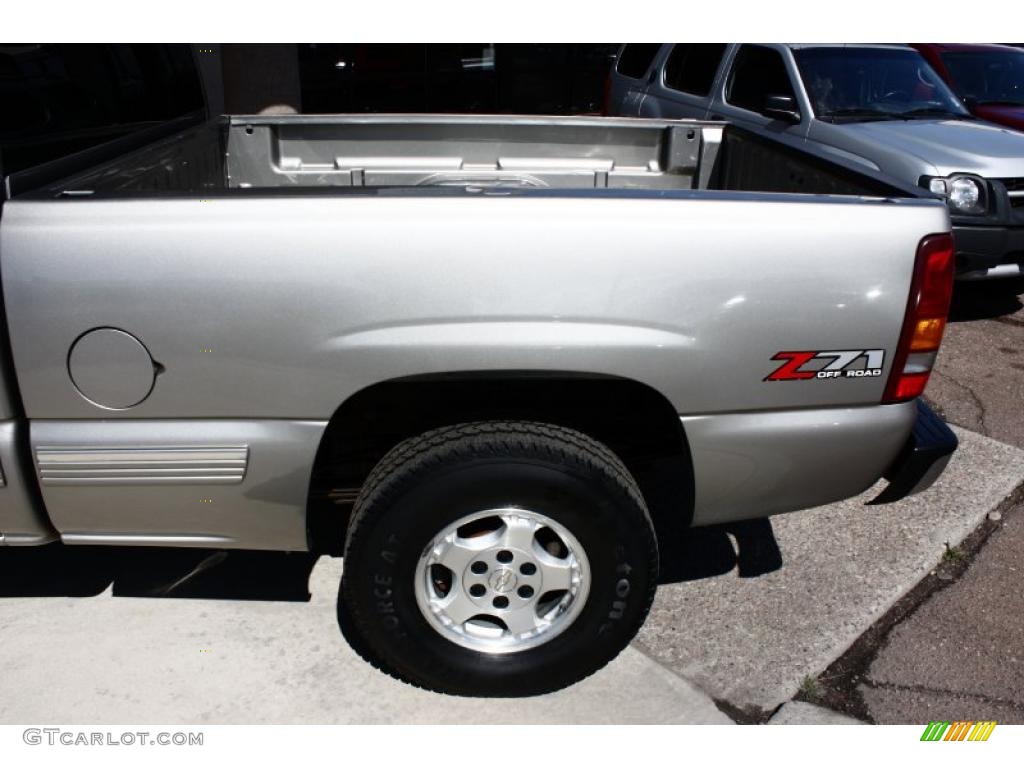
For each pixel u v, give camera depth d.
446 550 2.48
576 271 2.29
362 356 2.30
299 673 2.72
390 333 2.29
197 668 2.73
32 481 2.40
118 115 3.23
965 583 3.27
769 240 2.32
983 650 2.93
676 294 2.32
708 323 2.34
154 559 3.25
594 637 2.56
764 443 2.47
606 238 2.28
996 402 4.74
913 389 2.50
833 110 6.19
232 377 2.31
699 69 7.39
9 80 2.47
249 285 2.24
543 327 2.32
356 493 2.86
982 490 3.81
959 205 5.43
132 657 2.76
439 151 4.32
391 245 2.25
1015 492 3.86
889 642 2.97
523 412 2.77
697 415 2.44
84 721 2.52
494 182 4.33
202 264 2.23
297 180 4.30
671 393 2.39
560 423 2.80
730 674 2.77
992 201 5.45
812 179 3.27
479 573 2.52
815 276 2.35
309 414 2.36
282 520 2.50
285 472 2.41
